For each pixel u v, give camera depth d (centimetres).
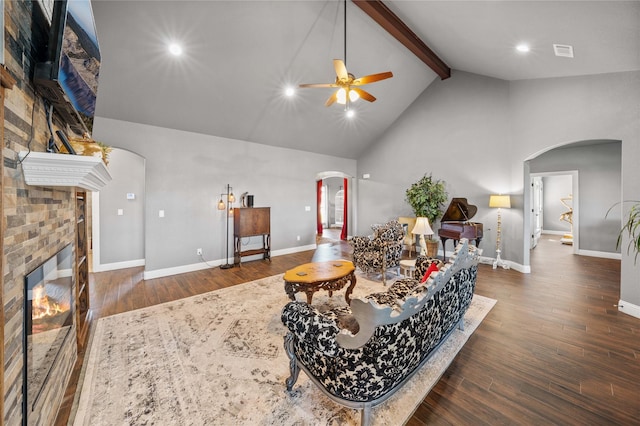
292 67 408
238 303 325
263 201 574
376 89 545
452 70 556
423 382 182
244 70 387
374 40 427
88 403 165
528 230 453
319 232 948
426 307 150
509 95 469
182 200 461
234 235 516
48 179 125
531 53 342
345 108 557
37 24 134
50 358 150
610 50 273
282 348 227
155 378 188
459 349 220
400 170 663
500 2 259
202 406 163
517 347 224
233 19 315
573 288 368
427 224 401
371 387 133
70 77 147
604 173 557
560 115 387
